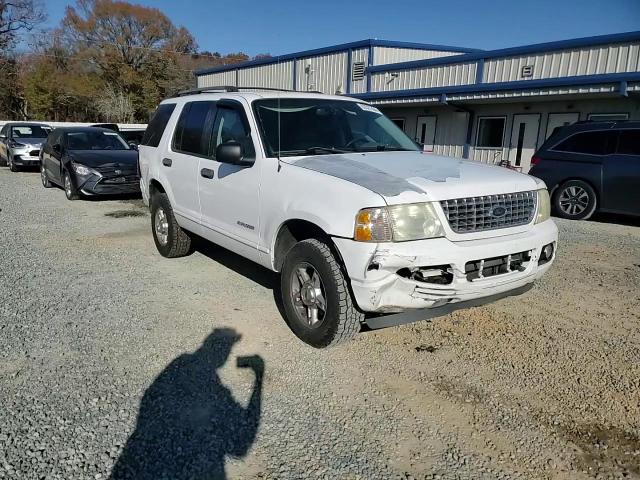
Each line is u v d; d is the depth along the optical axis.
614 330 4.19
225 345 3.81
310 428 2.84
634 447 2.72
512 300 4.84
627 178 8.65
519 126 16.05
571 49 14.70
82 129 12.29
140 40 57.25
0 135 18.66
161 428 2.80
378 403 3.09
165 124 6.03
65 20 56.00
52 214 9.09
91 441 2.67
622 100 13.61
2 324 4.11
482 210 3.46
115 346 3.77
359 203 3.25
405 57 21.95
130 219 8.73
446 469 2.54
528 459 2.62
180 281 5.32
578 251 6.83
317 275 3.65
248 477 2.45
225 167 4.61
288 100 4.75
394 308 3.29
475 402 3.12
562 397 3.18
